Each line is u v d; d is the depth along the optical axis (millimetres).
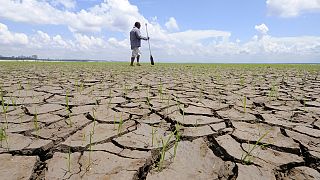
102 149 1479
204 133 1775
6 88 3732
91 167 1267
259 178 1186
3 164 1272
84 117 2145
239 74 7645
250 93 3584
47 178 1165
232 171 1271
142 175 1252
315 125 1978
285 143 1589
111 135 1703
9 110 2338
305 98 3189
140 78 5602
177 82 4875
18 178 1154
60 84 4324
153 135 1729
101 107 2520
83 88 3848
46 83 4453
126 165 1295
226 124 2012
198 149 1528
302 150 1523
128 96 3154
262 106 2754
